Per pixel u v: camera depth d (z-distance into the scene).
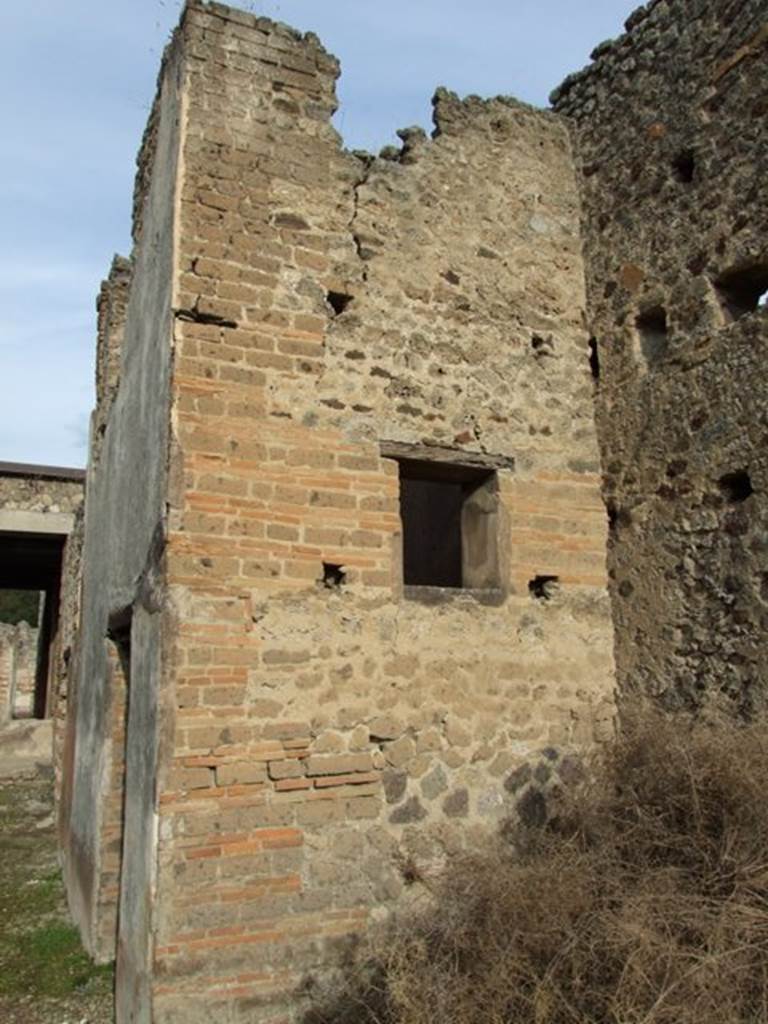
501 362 6.33
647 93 6.46
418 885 5.22
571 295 6.79
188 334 5.22
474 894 4.29
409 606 5.60
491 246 6.49
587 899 3.84
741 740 4.55
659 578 6.00
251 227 5.54
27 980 5.93
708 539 5.66
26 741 15.80
